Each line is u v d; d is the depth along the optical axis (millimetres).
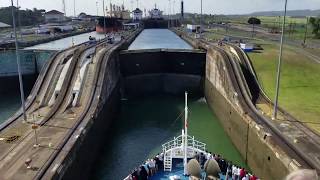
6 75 73250
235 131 44281
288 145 31062
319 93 49000
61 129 34531
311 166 27062
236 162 39938
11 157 28141
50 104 45188
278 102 45781
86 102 44062
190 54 73375
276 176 30172
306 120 38812
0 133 33906
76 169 30406
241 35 116312
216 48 66562
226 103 50906
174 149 28797
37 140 31578
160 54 74938
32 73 74812
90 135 36781
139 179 26625
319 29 104750
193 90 74250
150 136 48094
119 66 72562
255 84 53625
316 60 62375
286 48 75000
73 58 58062
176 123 54188
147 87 75375
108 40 94625
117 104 64250
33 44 99938
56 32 150000
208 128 52031
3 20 186250
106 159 40125
